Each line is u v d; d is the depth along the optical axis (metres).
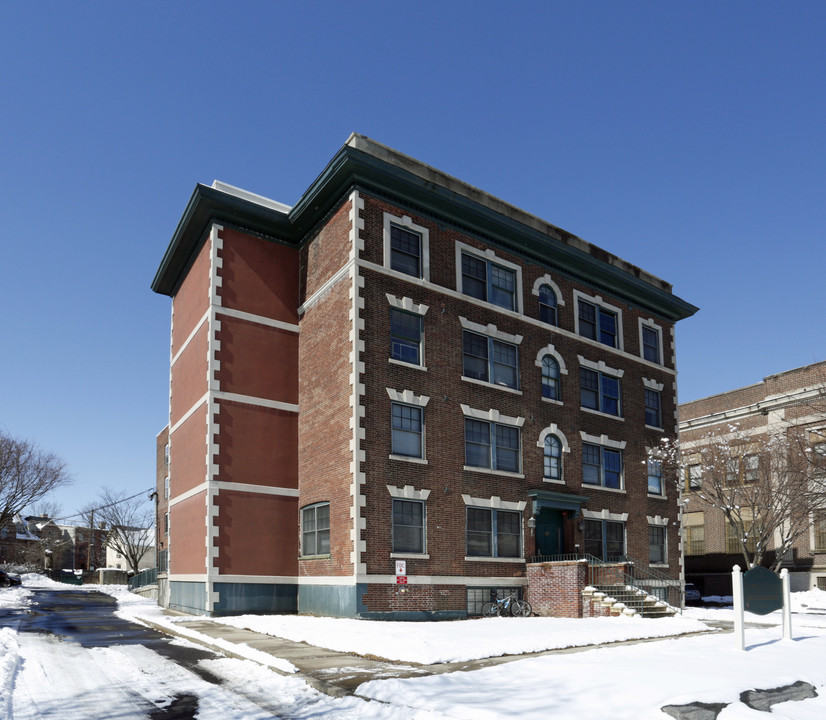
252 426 25.41
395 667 13.03
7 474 58.22
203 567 24.00
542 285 30.12
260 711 10.01
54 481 60.97
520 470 27.12
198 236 28.05
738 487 36.62
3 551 91.12
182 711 9.98
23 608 29.42
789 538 34.91
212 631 18.73
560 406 29.25
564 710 9.19
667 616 24.52
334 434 23.78
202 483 24.78
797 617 27.36
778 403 42.22
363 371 23.16
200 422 25.73
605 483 30.70
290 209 28.34
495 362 27.45
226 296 25.91
